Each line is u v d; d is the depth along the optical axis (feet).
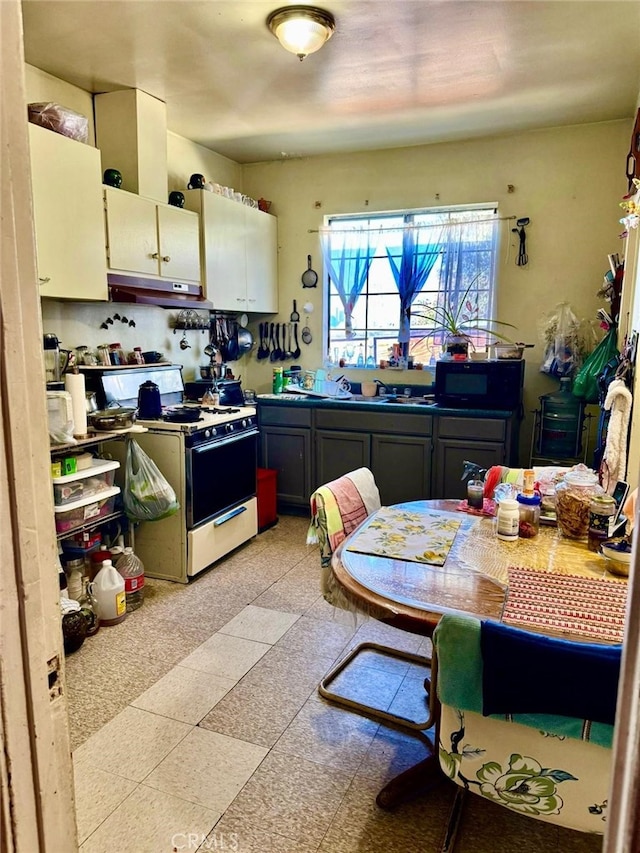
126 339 11.44
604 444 9.13
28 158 1.93
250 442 11.78
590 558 5.39
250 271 13.88
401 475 12.74
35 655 2.04
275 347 15.53
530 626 4.12
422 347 14.12
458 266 13.35
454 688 3.77
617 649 3.36
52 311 9.73
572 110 11.15
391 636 8.39
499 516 5.92
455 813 5.16
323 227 14.48
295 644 8.15
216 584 10.11
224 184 14.46
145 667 7.56
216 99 10.52
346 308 14.61
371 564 5.26
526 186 12.66
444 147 13.21
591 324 12.52
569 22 7.69
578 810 3.76
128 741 6.18
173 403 12.19
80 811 5.26
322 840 5.01
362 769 5.84
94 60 8.91
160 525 10.17
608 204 12.10
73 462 8.09
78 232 8.79
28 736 2.03
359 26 7.78
